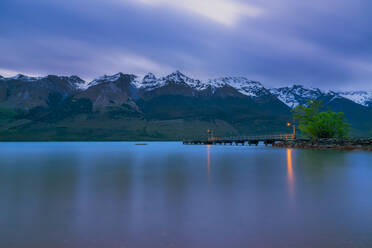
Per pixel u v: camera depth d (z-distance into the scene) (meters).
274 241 9.17
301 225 10.74
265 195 16.28
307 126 76.75
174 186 19.78
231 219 11.66
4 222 11.52
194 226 10.82
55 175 26.55
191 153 64.88
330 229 10.23
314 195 16.08
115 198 15.92
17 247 8.95
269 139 91.44
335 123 74.88
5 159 49.09
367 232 9.88
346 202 14.28
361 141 60.88
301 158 42.25
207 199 15.44
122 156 56.75
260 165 33.56
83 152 76.25
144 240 9.44
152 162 40.69
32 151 83.88
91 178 24.30
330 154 50.06
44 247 8.94
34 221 11.63
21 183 21.73
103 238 9.66
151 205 14.22
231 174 25.94
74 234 10.07
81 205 14.34
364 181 20.91
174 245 8.98
